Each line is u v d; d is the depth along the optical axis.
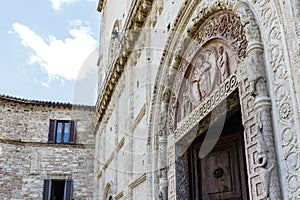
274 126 3.78
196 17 6.30
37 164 20.23
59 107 21.66
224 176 6.90
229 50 5.50
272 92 3.89
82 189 20.09
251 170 4.12
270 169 3.62
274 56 3.94
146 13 9.95
